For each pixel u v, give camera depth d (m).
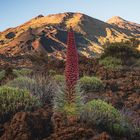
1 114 9.98
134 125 11.08
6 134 9.12
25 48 107.88
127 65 25.05
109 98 13.93
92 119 10.27
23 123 9.17
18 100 10.51
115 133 10.41
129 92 15.82
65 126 9.64
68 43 9.68
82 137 9.27
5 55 55.03
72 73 9.91
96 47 133.62
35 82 12.59
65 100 10.08
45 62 31.08
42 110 10.36
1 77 18.17
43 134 9.44
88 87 15.56
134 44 32.88
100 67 22.28
